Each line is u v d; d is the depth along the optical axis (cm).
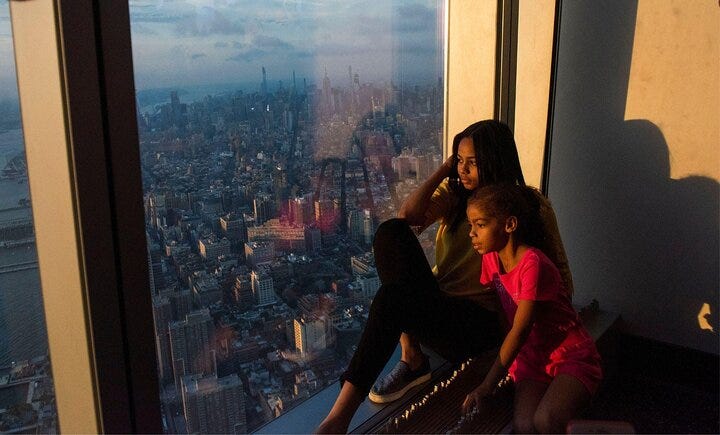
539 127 263
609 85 250
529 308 170
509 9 249
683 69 232
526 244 180
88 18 123
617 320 254
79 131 124
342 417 163
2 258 129
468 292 203
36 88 126
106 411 136
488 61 251
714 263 236
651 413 221
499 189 175
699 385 242
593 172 260
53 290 135
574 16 253
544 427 164
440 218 216
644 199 249
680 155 238
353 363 169
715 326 239
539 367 183
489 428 182
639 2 237
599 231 263
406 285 179
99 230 130
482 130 189
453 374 214
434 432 183
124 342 138
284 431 181
